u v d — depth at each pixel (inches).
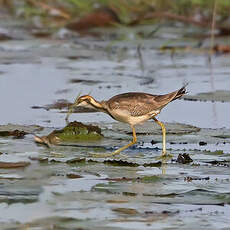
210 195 531.5
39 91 943.0
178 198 524.1
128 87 972.6
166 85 985.5
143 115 687.1
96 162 626.2
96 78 1034.1
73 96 917.2
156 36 1374.3
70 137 706.8
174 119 810.2
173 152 666.2
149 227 465.7
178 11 1449.3
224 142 704.4
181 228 464.8
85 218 479.8
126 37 1368.1
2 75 1045.8
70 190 541.6
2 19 1537.9
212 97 888.9
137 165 618.2
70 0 1448.1
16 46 1282.0
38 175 580.7
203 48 1282.0
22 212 487.2
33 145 679.7
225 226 470.6
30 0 1481.3
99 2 1461.6
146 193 534.9
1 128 733.3
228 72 1093.1
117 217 483.5
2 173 582.2
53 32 1423.5
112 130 745.6
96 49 1277.1
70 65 1141.1
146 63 1171.9
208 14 1425.9
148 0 1446.9
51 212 490.6
